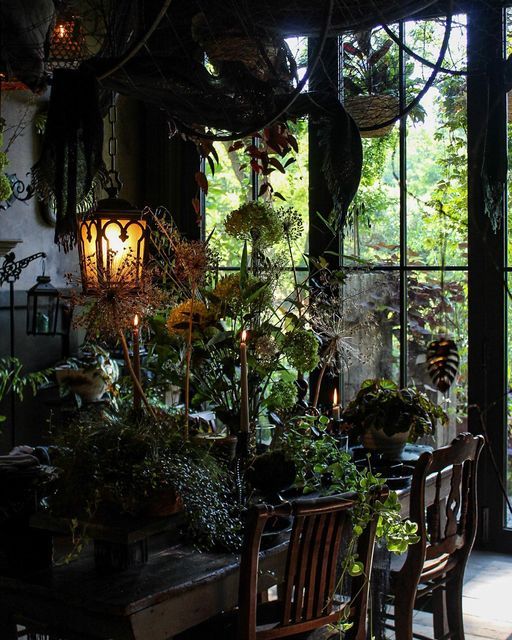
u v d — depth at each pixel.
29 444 4.80
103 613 2.14
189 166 5.32
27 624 2.39
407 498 3.20
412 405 3.38
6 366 4.53
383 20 2.82
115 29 3.24
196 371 2.98
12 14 2.96
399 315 4.75
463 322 4.64
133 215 2.89
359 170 3.28
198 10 3.15
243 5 3.12
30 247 4.82
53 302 4.55
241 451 2.70
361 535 2.49
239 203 5.20
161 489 2.37
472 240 4.58
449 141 4.56
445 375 1.92
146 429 2.44
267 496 2.76
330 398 4.88
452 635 3.22
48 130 2.90
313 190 4.93
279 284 3.10
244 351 2.72
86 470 2.31
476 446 3.08
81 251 2.91
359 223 4.83
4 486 2.36
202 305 2.86
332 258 4.89
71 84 2.91
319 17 3.13
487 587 4.20
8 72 3.06
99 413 2.55
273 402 3.02
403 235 4.73
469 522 3.17
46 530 2.40
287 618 2.34
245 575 2.24
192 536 2.51
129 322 2.68
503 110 4.42
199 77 3.10
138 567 2.38
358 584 2.51
